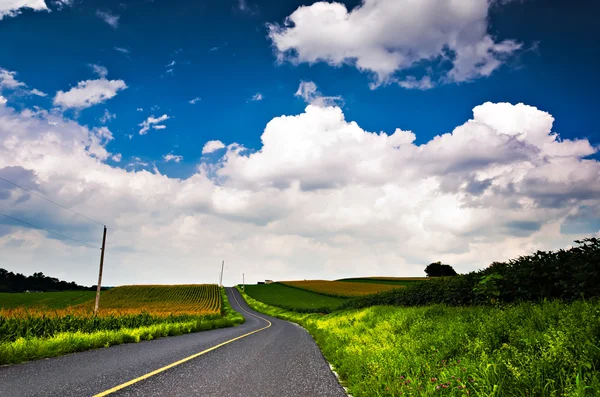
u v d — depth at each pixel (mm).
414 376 5629
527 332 5520
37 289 147875
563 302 7207
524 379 4016
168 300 92562
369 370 6613
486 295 9680
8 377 6207
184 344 12625
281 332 21328
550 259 8273
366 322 15312
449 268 99062
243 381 6270
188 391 5340
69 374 6520
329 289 100125
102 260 28344
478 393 4059
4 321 14195
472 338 6453
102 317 21359
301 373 7367
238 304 96688
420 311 11398
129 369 7109
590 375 3619
